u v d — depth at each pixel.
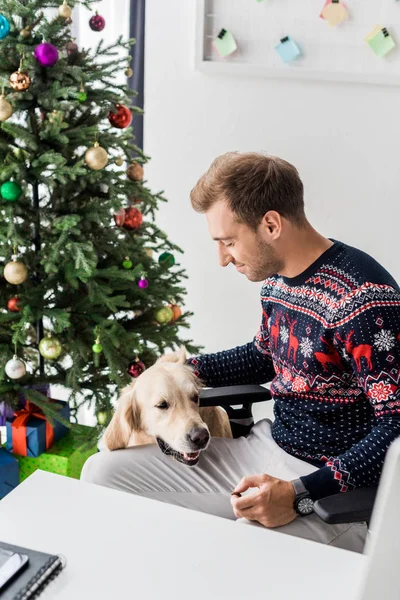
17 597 0.87
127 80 2.65
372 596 0.74
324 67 2.46
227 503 1.49
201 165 2.69
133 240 2.18
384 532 0.74
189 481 1.54
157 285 2.19
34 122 1.90
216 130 2.64
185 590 0.94
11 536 1.03
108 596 0.92
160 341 2.17
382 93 2.45
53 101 1.82
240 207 1.38
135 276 2.02
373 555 0.74
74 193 2.05
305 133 2.56
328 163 2.58
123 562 0.98
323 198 2.63
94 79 1.92
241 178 1.38
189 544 1.03
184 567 0.98
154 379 1.61
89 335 2.07
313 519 1.33
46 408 2.00
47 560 0.94
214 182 1.40
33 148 1.83
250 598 0.93
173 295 2.21
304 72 2.45
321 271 1.42
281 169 1.40
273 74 2.48
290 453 1.52
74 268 1.91
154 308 2.19
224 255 1.50
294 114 2.54
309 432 1.49
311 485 1.27
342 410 1.45
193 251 2.81
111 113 2.02
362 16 2.38
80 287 2.08
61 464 2.10
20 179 1.82
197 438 1.53
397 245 2.62
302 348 1.45
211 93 2.59
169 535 1.05
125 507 1.12
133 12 2.57
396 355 1.31
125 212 2.10
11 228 1.81
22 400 2.17
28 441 2.09
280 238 1.41
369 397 1.35
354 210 2.61
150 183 2.77
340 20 2.38
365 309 1.33
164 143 2.71
